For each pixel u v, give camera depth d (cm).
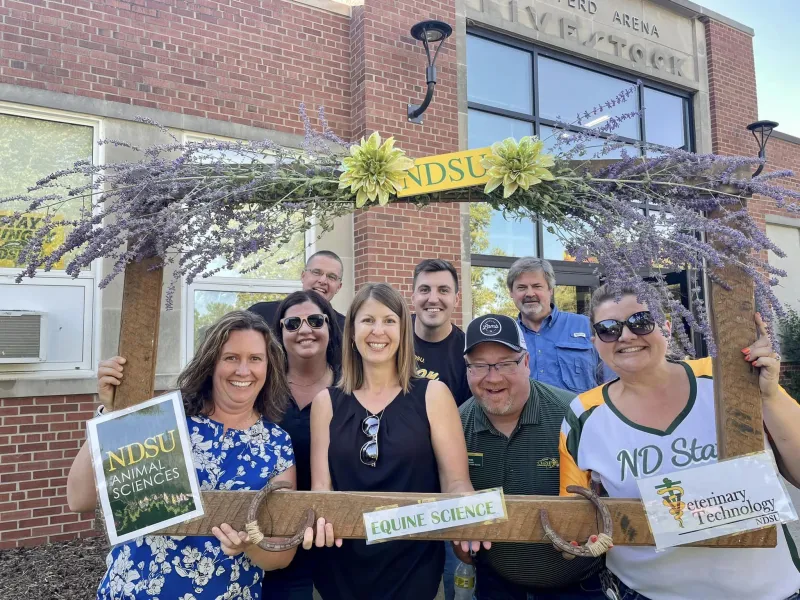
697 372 171
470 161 156
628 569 171
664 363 169
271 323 322
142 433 150
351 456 184
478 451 213
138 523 146
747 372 145
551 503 149
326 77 521
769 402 146
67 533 408
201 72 466
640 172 153
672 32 744
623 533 147
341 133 526
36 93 405
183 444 150
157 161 155
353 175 154
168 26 455
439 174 156
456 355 284
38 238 149
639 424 169
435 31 505
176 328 448
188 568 165
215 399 181
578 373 328
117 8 437
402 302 196
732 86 775
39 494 399
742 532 143
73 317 420
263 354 182
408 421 187
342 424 189
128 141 439
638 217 142
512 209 163
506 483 207
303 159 162
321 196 160
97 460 148
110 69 433
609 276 137
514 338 202
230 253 152
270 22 496
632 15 711
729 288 146
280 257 495
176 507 147
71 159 428
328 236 513
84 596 334
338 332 259
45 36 412
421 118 538
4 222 151
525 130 635
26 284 406
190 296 459
